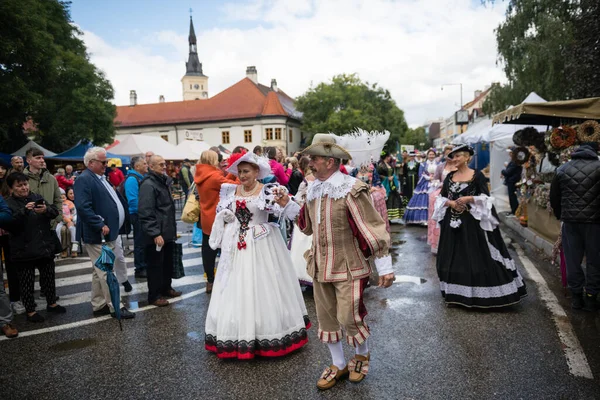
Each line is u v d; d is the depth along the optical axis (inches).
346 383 118.6
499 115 287.6
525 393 110.3
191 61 3437.5
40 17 520.4
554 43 626.5
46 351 146.2
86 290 224.1
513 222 369.4
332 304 116.2
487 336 145.7
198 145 814.5
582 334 145.4
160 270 192.2
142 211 185.0
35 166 227.9
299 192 148.6
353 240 113.0
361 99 1846.7
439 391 112.7
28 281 174.7
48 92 652.7
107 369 131.7
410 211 398.6
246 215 137.9
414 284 210.8
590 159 166.6
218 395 114.6
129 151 652.1
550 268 231.3
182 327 164.6
